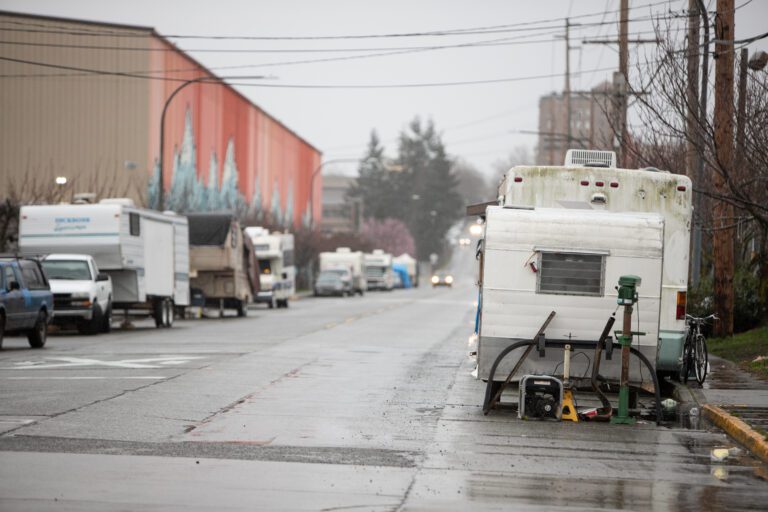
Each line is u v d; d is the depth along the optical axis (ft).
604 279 136.15
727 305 246.47
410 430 125.70
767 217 193.16
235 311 445.37
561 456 110.83
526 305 136.56
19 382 165.58
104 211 300.81
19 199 428.56
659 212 161.07
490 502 87.51
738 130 189.98
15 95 529.45
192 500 85.87
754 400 152.76
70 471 96.78
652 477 100.78
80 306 280.72
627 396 134.51
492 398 140.36
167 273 342.03
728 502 89.92
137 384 164.14
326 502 86.17
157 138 556.92
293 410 140.36
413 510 83.82
